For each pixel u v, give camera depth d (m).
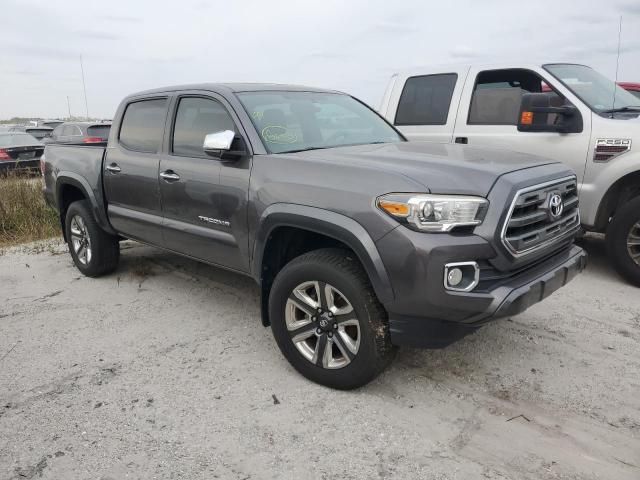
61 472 2.65
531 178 3.11
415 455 2.72
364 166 3.12
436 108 6.15
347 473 2.60
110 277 5.68
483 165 3.12
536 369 3.54
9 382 3.54
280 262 3.62
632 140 4.79
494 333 4.06
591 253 6.04
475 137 5.78
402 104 6.45
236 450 2.79
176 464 2.70
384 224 2.86
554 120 5.35
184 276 5.63
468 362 3.64
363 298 3.02
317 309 3.28
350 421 3.01
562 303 4.62
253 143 3.68
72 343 4.12
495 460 2.67
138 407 3.21
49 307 4.89
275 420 3.04
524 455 2.70
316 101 4.45
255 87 4.23
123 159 4.84
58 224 8.10
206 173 3.93
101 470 2.66
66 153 5.71
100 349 4.00
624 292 4.86
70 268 6.11
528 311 4.46
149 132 4.66
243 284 5.34
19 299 5.14
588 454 2.70
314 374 3.36
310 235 3.51
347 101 4.80
